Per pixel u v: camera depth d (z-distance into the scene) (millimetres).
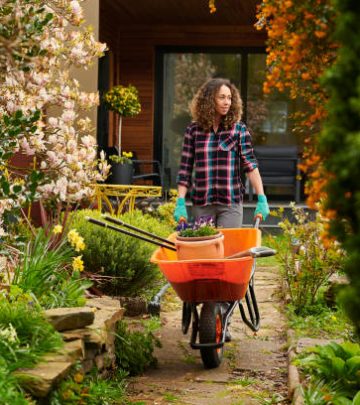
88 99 6434
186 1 15883
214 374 5770
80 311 4863
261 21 3828
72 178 6246
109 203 10852
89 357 4887
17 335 4449
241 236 6578
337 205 2906
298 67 3494
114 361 5551
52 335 4477
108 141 17141
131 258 7645
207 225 6285
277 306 8422
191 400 5074
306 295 7754
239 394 5223
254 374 5777
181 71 18344
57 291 5477
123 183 12461
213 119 6992
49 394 4148
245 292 6102
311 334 6703
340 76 2834
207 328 5848
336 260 7355
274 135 18062
